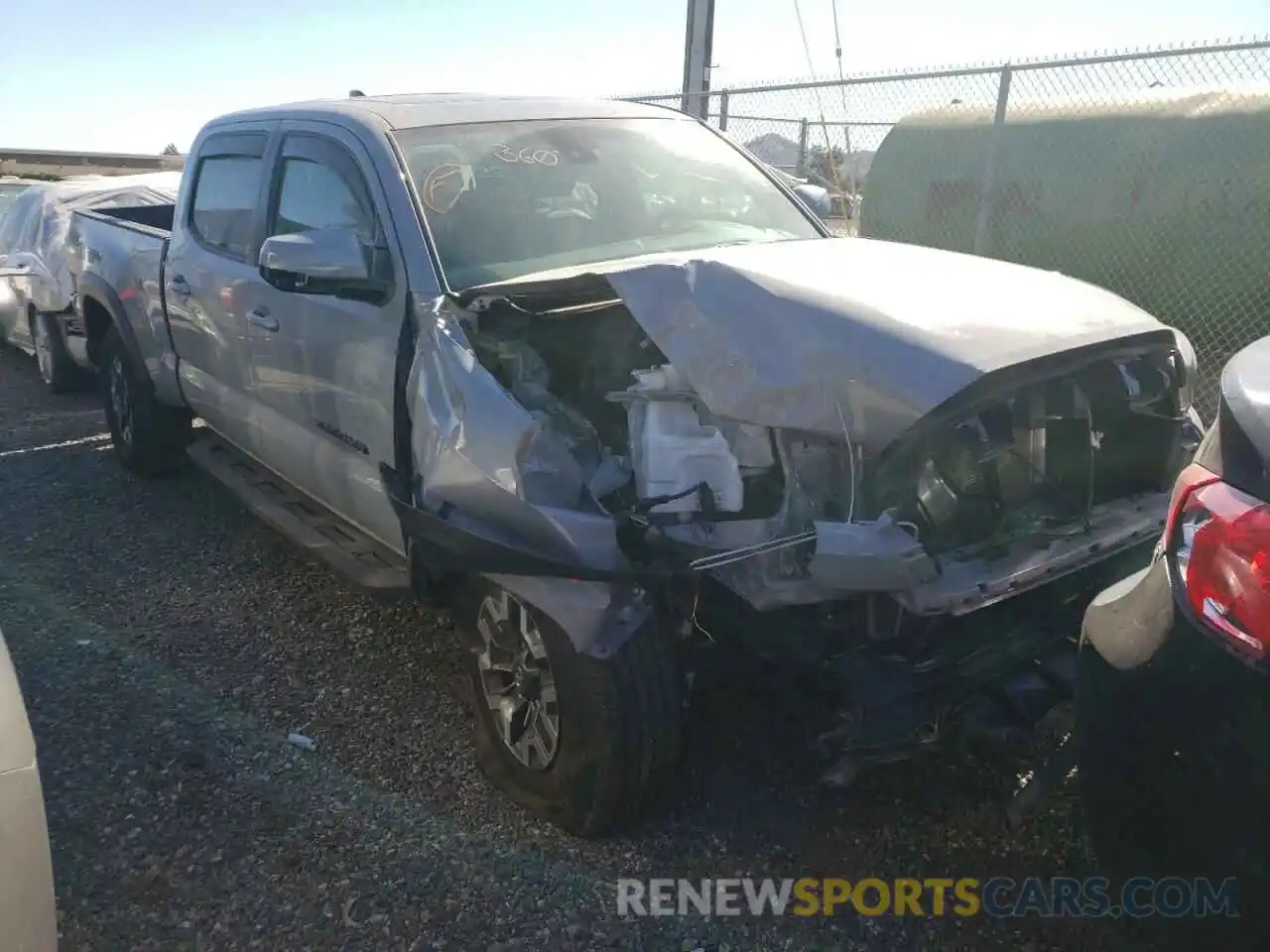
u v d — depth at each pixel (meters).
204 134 5.36
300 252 3.51
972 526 2.73
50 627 4.50
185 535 5.59
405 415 3.46
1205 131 7.23
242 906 2.84
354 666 4.13
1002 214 8.35
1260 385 2.09
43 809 2.10
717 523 2.77
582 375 3.37
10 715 2.08
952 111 8.79
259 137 4.73
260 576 5.02
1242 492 1.96
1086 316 2.95
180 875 2.96
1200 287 7.36
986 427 2.71
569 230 3.82
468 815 3.21
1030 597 2.82
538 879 2.92
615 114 4.49
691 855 3.01
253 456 4.98
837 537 2.48
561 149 4.14
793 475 2.65
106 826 3.17
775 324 2.72
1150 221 7.52
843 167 9.51
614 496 2.94
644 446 2.87
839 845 3.04
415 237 3.57
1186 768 1.92
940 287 3.02
